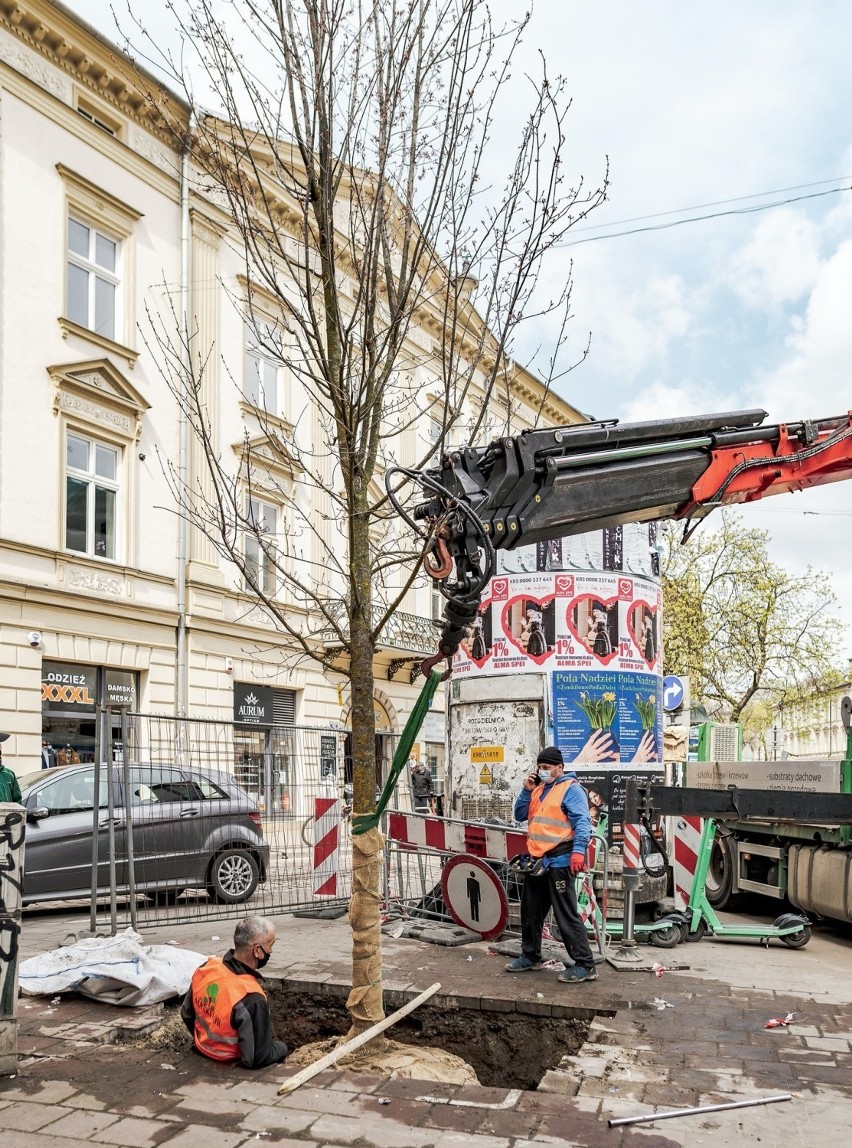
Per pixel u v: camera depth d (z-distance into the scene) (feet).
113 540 59.93
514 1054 20.17
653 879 28.96
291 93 18.16
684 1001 20.90
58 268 56.44
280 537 69.77
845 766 30.68
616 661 30.42
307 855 32.53
